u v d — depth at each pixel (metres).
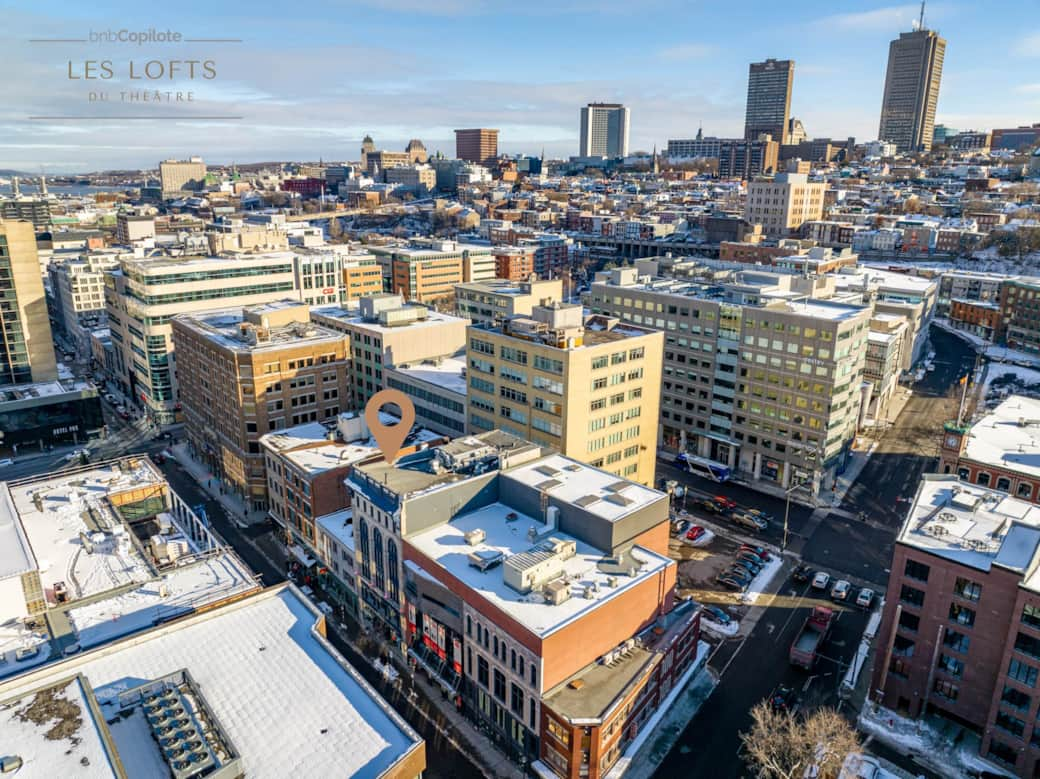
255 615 69.19
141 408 183.38
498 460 90.75
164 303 168.62
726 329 138.25
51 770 45.88
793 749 65.06
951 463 106.75
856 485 135.50
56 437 156.75
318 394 129.25
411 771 51.84
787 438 132.62
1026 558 70.06
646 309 152.50
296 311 152.88
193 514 99.81
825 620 89.06
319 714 56.34
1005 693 68.44
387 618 88.94
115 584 78.25
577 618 66.56
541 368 105.25
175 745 50.81
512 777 68.81
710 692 79.81
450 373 135.12
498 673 70.19
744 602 97.19
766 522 118.62
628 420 114.12
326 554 100.12
